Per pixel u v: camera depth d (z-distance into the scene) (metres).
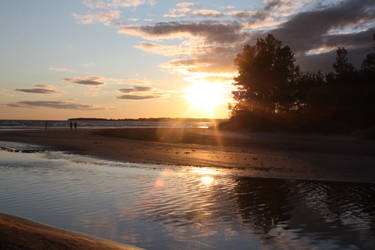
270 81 56.84
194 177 13.33
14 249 3.92
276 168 16.02
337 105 46.72
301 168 16.03
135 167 16.00
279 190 10.94
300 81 58.22
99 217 7.48
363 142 32.00
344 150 24.48
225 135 47.75
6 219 5.58
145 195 9.81
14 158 19.19
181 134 49.47
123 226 6.89
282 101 57.00
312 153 22.62
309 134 46.56
